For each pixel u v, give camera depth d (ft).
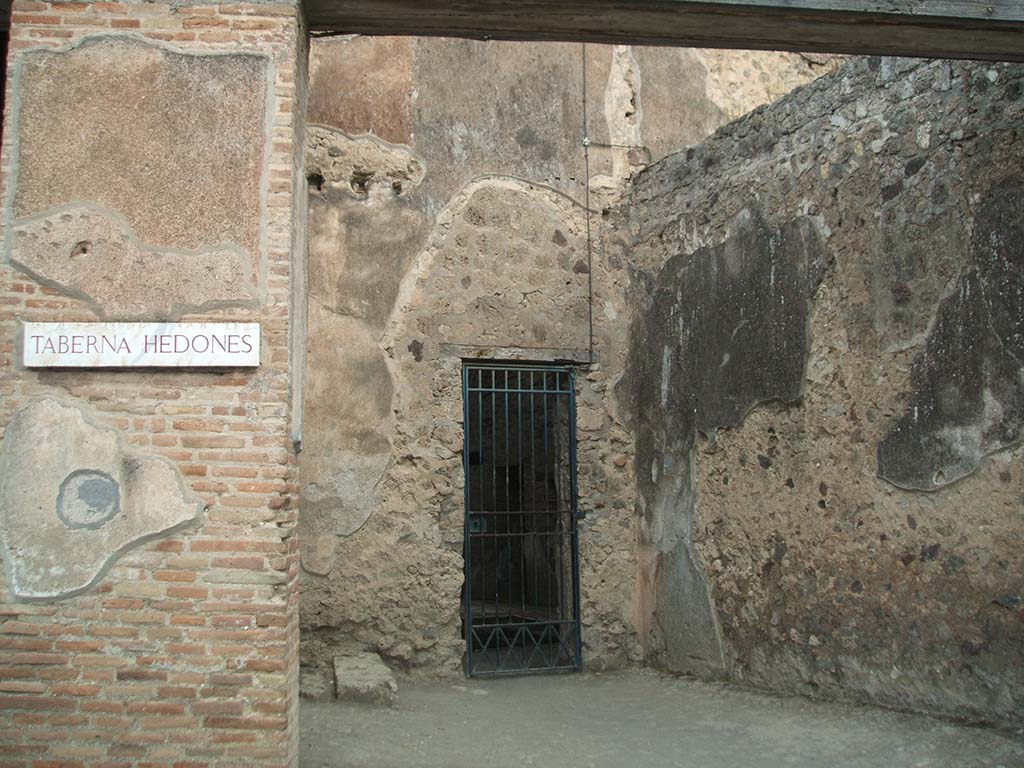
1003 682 16.88
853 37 16.51
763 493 22.33
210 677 13.82
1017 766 15.37
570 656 26.40
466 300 26.02
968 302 17.76
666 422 26.00
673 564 25.40
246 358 14.33
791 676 21.33
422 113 26.32
